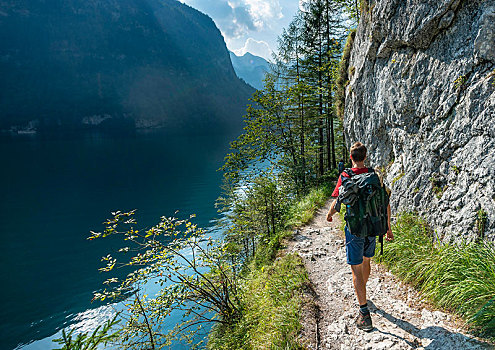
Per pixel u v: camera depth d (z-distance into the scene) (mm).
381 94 6086
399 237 3873
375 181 2465
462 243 3008
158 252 4742
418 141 4441
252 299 4562
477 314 2154
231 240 10914
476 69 3291
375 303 3016
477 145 3117
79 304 22156
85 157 115938
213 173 84562
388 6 5477
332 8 16688
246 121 17109
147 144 159125
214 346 4555
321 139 19000
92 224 45031
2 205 56000
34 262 31484
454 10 3697
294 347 2670
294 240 6242
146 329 4551
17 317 20656
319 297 3467
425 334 2334
